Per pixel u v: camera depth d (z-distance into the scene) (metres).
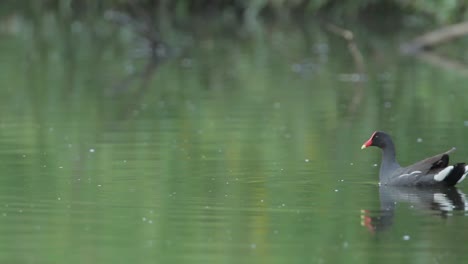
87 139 38.75
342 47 73.12
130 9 89.06
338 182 29.95
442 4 69.38
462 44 73.06
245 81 56.72
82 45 77.69
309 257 21.88
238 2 96.75
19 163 33.81
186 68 63.31
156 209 26.52
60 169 32.56
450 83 53.69
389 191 28.67
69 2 95.44
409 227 24.41
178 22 90.81
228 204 27.06
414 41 69.50
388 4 89.56
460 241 23.06
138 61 67.56
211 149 35.97
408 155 34.22
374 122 41.78
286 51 71.50
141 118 44.12
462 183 29.75
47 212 26.30
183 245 22.92
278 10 94.69
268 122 42.28
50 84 56.94
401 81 55.06
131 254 22.17
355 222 24.97
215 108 46.81
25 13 100.69
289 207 26.64
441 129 39.47
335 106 46.59
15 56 71.06
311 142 37.09
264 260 21.67
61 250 22.52
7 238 23.67
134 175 31.36
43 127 42.00
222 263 21.47
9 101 50.41
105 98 50.97
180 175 31.22
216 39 79.75
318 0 88.69
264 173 31.33
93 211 26.36
